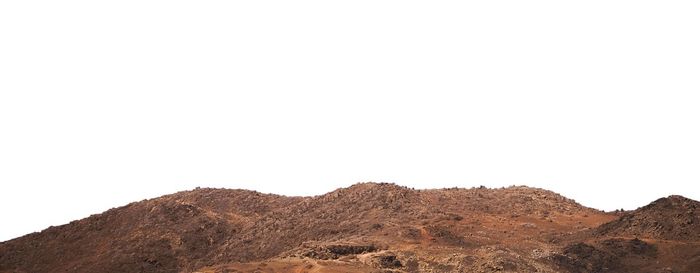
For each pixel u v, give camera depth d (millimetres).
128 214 173500
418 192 163000
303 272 97938
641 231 133000
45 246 164250
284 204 178250
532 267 111812
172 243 160000
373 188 161875
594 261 120188
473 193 167875
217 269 100688
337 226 144750
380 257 109562
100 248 161625
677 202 139000
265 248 147750
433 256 112125
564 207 159750
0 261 159875
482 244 124688
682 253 122062
